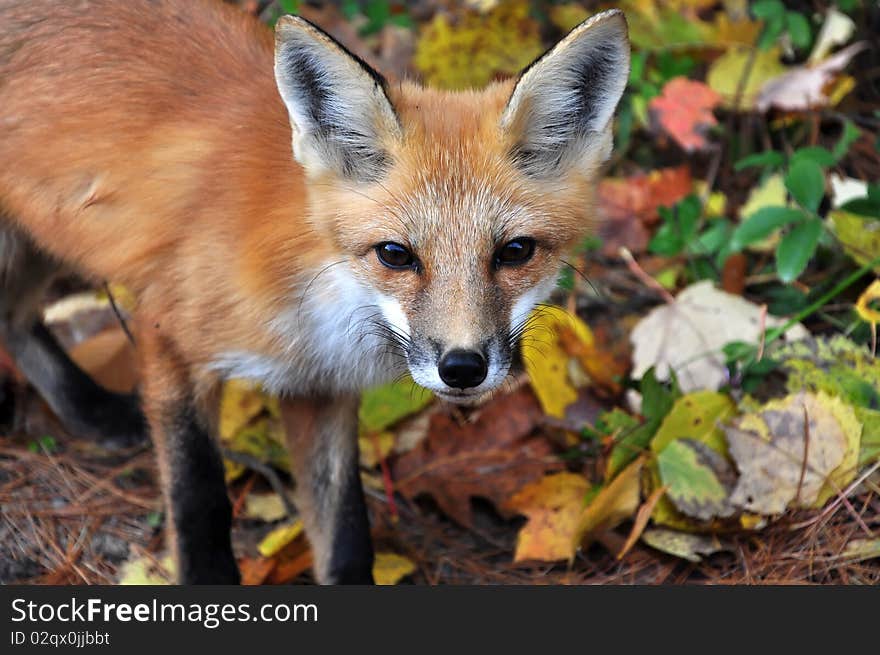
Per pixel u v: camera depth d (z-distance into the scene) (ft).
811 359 22.33
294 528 21.15
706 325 23.71
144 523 21.88
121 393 24.79
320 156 17.22
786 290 25.17
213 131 18.60
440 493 22.62
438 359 16.22
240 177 18.11
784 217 22.18
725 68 28.32
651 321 24.03
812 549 20.22
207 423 19.43
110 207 19.10
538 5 31.30
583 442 23.25
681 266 26.37
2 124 19.89
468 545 22.11
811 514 20.62
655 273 26.48
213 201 18.16
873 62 29.99
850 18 29.53
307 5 32.32
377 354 19.22
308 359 18.81
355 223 17.07
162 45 19.45
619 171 29.22
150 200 18.61
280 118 18.58
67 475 22.85
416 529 22.45
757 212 22.49
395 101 17.53
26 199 20.16
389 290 17.15
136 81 19.12
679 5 29.99
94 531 21.57
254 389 23.18
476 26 28.78
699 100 27.48
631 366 24.48
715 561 20.84
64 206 19.69
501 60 28.91
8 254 22.06
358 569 19.95
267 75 19.26
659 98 27.55
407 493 22.82
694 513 20.39
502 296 17.12
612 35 17.08
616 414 21.94
